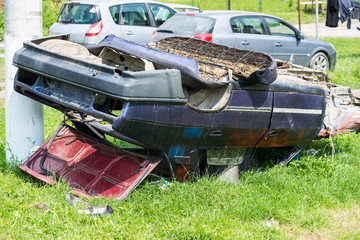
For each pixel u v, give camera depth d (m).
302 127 5.68
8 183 5.02
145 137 4.59
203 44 5.98
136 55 5.27
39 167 5.32
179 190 4.87
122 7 12.17
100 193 4.80
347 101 6.80
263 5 33.53
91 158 5.32
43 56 5.03
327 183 5.50
